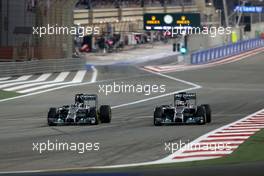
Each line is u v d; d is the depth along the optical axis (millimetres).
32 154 53500
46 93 133750
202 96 128250
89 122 77250
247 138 61188
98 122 80188
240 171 32719
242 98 123812
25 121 83938
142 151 54406
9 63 172000
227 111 97000
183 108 77188
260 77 187875
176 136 64312
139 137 64125
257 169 33156
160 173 32969
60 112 77875
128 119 85688
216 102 114812
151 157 50812
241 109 100500
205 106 79000
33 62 184625
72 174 34344
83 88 146625
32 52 198375
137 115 92062
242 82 170000
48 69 193000
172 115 76500
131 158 50531
